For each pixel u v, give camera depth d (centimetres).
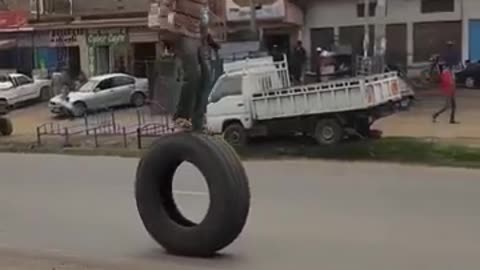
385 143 1853
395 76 1958
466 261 757
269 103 1959
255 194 1224
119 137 2364
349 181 1373
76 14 4069
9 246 870
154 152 813
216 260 780
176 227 805
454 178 1389
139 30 3841
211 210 779
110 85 3306
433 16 3550
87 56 3975
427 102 2775
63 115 3189
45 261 777
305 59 3528
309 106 1920
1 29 4159
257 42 2955
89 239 901
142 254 812
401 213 1029
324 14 3725
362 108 1869
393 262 760
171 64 2816
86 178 1483
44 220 1035
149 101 3020
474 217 988
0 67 4194
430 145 1794
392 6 3612
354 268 741
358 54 3459
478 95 3011
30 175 1565
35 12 4191
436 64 3378
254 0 3391
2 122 2588
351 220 985
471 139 1878
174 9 1052
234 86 2002
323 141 1917
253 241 867
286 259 782
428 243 841
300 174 1495
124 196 1227
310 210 1065
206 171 777
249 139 2014
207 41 1102
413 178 1400
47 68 4097
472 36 3500
